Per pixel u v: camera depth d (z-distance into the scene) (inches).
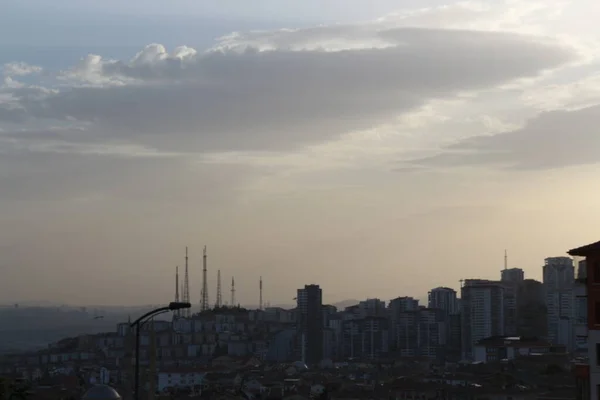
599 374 4726.9
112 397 3233.3
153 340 6525.6
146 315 3176.7
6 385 4926.2
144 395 7313.0
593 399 4734.3
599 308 4744.1
